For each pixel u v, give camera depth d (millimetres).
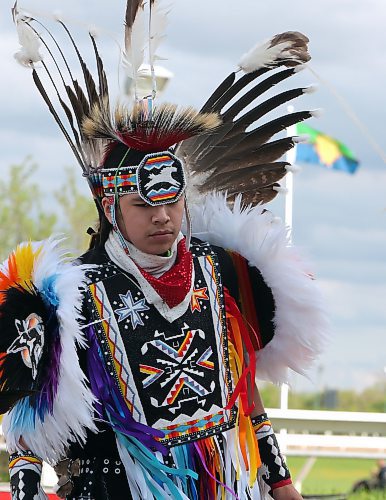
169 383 5016
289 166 5793
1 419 5160
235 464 5223
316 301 5504
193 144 5715
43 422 4891
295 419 10445
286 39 5738
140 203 5008
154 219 4988
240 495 5246
